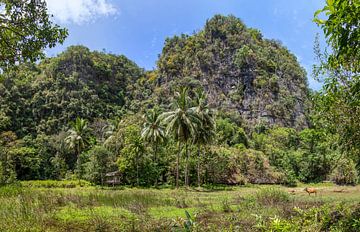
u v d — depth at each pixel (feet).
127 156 158.61
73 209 43.96
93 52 365.61
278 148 219.00
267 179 174.60
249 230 23.67
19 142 198.49
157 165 164.76
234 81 313.73
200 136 143.13
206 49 335.67
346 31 9.96
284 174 170.91
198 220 35.01
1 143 168.76
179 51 351.46
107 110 302.04
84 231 29.96
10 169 133.49
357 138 23.06
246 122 283.38
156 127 156.56
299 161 184.14
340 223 18.56
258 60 322.75
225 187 148.46
